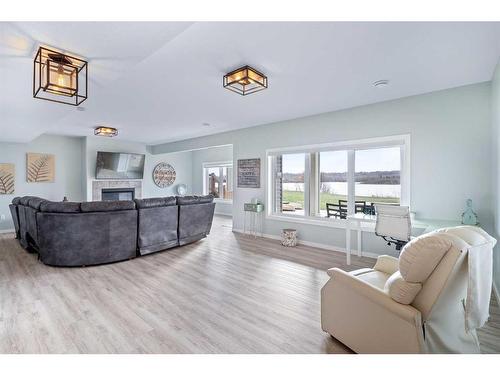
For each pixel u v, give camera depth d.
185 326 1.95
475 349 1.55
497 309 2.22
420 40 2.01
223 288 2.65
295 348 1.69
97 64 1.99
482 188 2.87
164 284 2.75
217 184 8.70
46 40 1.65
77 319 2.04
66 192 6.46
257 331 1.89
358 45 2.09
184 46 2.10
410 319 1.29
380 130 3.61
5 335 1.82
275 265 3.39
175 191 8.77
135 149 7.55
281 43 2.06
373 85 2.98
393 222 2.81
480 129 2.88
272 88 3.06
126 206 3.52
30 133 4.66
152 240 3.83
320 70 2.57
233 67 2.50
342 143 3.99
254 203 5.04
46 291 2.56
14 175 5.69
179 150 7.17
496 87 2.47
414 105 3.32
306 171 4.53
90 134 6.16
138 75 2.69
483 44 2.07
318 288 2.66
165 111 4.11
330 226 4.19
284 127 4.75
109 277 2.95
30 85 2.41
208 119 4.66
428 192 3.21
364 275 1.90
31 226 3.66
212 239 4.94
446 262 1.26
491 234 2.80
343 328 1.67
